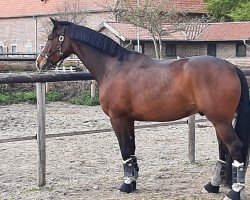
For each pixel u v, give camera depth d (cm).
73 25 746
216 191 721
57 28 750
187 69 652
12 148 1152
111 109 713
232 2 4344
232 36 3903
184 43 4059
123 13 3466
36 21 5238
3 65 2616
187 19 4306
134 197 710
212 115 642
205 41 4009
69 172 908
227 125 643
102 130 852
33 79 752
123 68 705
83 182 816
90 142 1230
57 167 952
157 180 820
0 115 1797
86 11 4384
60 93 2397
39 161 779
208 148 1141
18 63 2664
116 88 704
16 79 735
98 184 797
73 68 2512
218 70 641
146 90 681
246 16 4103
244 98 648
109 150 1129
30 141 1244
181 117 678
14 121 1647
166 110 674
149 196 712
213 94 638
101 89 722
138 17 3350
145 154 1075
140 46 3909
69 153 1093
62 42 748
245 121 649
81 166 962
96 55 729
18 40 5500
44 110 778
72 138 1287
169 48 4034
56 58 756
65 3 4162
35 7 5334
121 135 714
